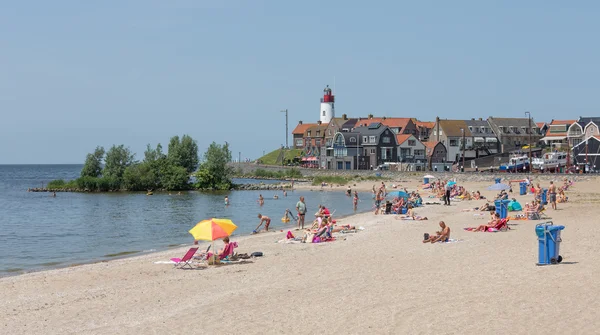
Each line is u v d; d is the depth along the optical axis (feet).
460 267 66.90
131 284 67.72
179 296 59.41
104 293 62.64
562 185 245.04
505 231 101.45
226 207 216.33
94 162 361.51
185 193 319.47
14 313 54.44
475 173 336.29
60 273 78.28
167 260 87.35
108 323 49.60
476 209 158.10
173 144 360.69
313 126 586.45
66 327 48.91
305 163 529.45
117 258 96.89
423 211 160.66
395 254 81.05
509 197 201.87
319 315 48.29
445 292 53.83
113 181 341.82
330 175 429.38
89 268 82.33
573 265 62.75
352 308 49.90
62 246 115.14
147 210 206.69
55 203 249.34
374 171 401.70
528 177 287.28
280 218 167.84
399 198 169.48
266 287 61.62
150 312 52.90
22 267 89.71
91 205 234.79
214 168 349.82
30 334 47.16
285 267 74.38
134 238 126.52
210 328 46.29
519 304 47.52
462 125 489.67
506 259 70.28
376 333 42.39
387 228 119.44
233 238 115.55
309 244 97.76
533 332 40.16
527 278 57.52
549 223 68.03
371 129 464.65
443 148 469.98
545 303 47.24
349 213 179.11
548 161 360.89
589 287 51.65
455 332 41.32
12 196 301.02
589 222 107.04
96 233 137.18
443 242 90.12
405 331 42.39
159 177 347.56
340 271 69.15
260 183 375.86
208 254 81.92
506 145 499.10
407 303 50.44
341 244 95.66
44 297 61.93
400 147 458.91
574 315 43.32
